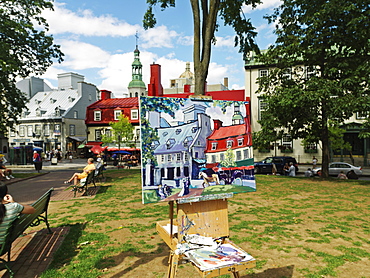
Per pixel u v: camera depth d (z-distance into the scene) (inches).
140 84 2802.7
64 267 159.2
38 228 235.5
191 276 149.2
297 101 503.8
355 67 521.7
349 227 237.5
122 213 288.8
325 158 616.7
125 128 1455.5
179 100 128.6
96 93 2319.1
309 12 561.3
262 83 650.2
